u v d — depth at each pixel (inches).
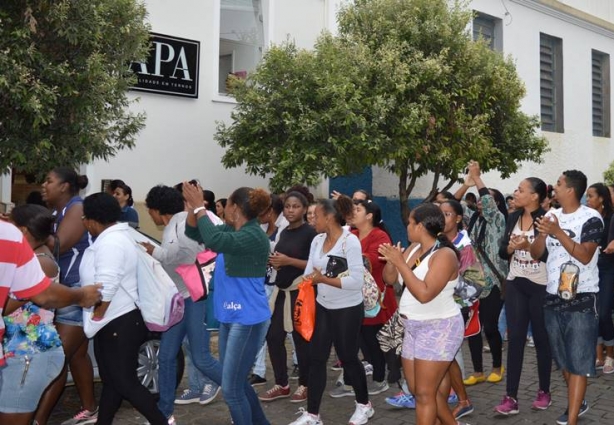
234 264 177.8
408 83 389.4
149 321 174.4
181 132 412.5
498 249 249.6
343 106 357.1
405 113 387.9
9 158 243.9
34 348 142.8
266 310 181.2
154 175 399.9
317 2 487.8
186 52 410.9
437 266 162.1
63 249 194.7
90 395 214.8
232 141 381.7
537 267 221.8
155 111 400.5
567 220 203.8
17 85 230.2
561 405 235.3
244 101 370.6
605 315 272.2
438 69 390.9
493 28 618.8
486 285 248.2
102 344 172.4
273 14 460.8
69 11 248.5
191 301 200.7
